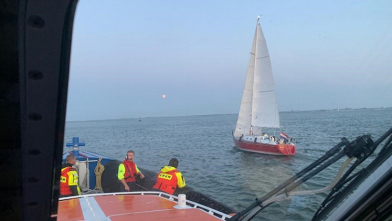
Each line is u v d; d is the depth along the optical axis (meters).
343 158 1.96
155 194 4.27
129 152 6.75
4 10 1.04
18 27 1.08
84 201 3.71
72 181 5.46
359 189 1.75
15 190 1.27
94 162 7.77
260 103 25.03
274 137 20.94
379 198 1.64
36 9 1.07
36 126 1.21
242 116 25.75
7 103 1.16
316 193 1.94
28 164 1.25
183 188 5.81
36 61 1.13
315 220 2.01
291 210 2.23
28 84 1.15
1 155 1.21
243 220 2.09
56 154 1.28
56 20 1.10
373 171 1.82
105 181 7.62
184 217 3.05
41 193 1.31
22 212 1.30
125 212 3.23
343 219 1.77
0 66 1.11
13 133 1.19
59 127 1.25
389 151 1.80
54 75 1.17
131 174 6.69
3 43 1.08
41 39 1.11
